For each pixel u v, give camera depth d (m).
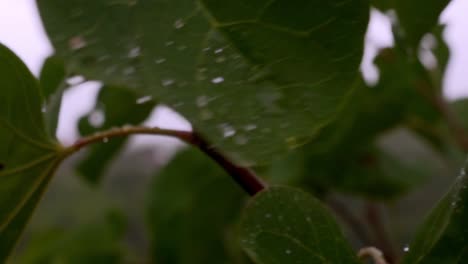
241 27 0.21
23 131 0.27
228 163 0.26
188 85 0.21
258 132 0.21
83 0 0.21
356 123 0.49
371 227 0.57
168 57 0.21
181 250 0.58
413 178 0.59
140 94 0.20
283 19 0.22
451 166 0.61
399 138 0.64
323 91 0.22
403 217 0.69
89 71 0.21
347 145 0.51
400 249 0.61
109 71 0.21
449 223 0.25
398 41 0.30
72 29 0.21
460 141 0.50
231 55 0.21
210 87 0.21
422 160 0.61
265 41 0.22
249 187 0.26
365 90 0.48
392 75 0.48
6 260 0.28
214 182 0.57
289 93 0.22
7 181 0.27
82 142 0.27
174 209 0.57
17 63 0.25
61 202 0.84
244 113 0.21
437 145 0.60
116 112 0.38
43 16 0.21
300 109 0.22
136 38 0.21
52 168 0.27
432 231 0.25
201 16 0.21
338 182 0.55
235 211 0.57
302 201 0.25
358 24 0.22
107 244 0.65
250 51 0.21
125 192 0.92
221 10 0.21
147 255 0.65
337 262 0.25
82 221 0.67
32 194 0.28
